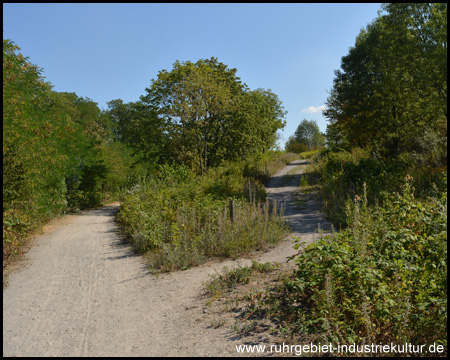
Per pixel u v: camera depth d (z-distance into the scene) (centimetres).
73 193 2305
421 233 581
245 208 1215
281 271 689
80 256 1066
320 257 502
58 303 682
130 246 1165
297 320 470
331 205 1348
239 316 523
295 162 4856
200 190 1602
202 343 458
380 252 532
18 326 582
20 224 1214
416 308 408
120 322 570
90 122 5372
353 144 3266
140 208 1447
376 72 2778
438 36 2078
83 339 517
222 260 866
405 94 2562
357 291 447
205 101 2783
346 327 412
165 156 2820
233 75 3297
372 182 1323
